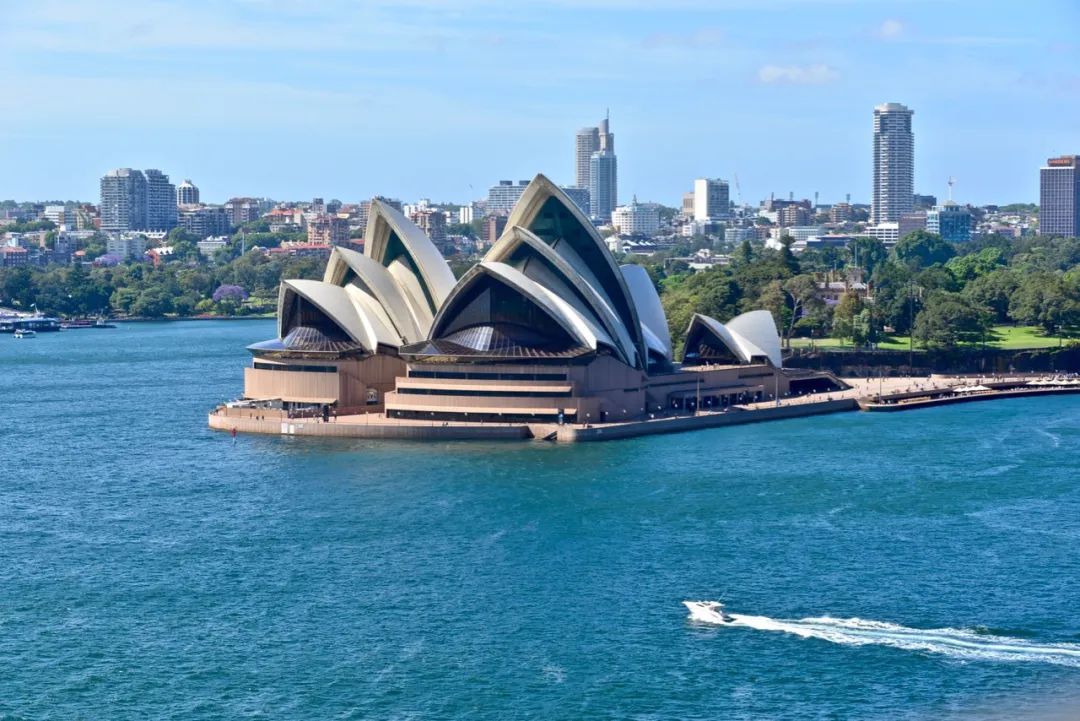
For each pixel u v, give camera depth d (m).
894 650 173.38
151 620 185.88
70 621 185.88
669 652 173.25
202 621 185.25
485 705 159.25
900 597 192.00
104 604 192.25
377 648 175.38
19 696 162.75
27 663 172.00
